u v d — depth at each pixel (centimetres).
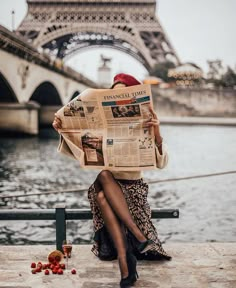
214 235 1202
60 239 525
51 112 6800
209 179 2156
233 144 4344
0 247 558
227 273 471
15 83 4150
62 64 5734
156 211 527
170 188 1916
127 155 467
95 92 456
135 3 7738
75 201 1638
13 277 459
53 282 446
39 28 7669
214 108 9069
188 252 539
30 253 536
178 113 9056
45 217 524
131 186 490
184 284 440
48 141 4388
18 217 521
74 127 475
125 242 444
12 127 4631
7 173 2341
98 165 473
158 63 7881
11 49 3828
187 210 1494
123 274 431
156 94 9075
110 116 465
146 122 461
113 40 10300
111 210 459
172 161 2977
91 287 434
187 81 9650
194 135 5516
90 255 528
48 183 2069
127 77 483
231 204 1596
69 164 2769
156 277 459
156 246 498
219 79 10625
